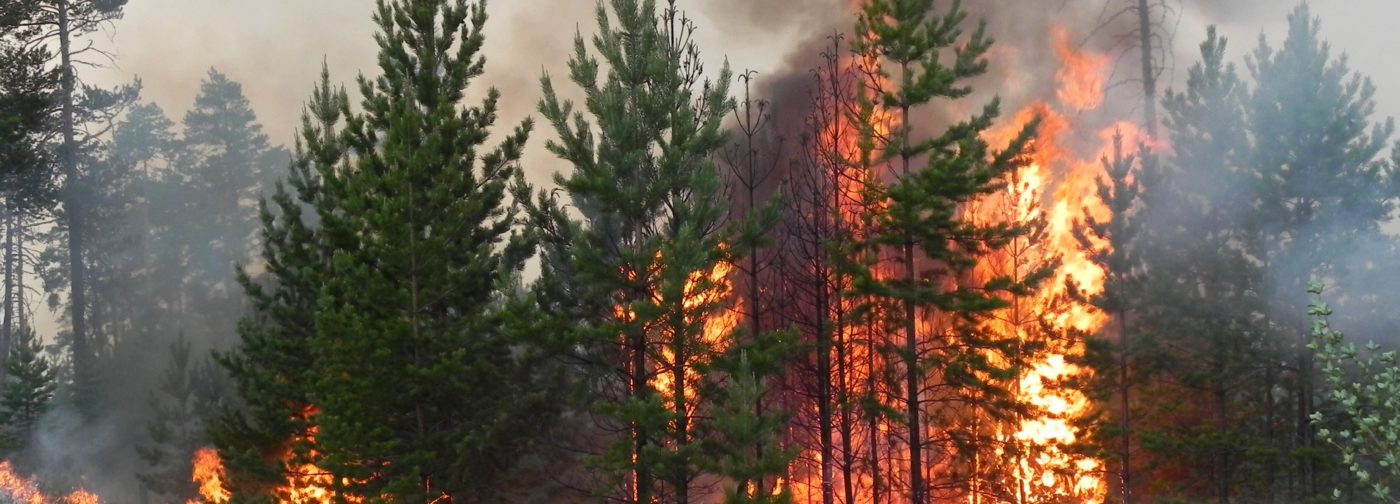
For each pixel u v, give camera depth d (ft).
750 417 54.03
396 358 63.41
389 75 72.13
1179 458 75.05
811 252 67.87
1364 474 32.68
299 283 74.59
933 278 68.69
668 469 57.62
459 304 67.92
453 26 73.82
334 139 75.97
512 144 73.20
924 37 66.44
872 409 66.13
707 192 59.06
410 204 65.10
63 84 123.75
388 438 64.08
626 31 64.08
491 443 64.90
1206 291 72.43
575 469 75.36
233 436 73.15
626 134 61.57
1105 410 78.02
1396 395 31.71
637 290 63.16
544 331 60.85
